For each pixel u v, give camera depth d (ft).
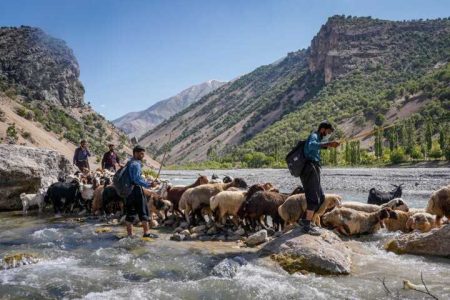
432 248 28.43
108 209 49.57
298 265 25.14
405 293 20.97
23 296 21.58
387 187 111.04
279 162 466.70
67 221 47.29
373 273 24.54
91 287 22.88
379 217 36.14
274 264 25.89
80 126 636.07
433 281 22.72
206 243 33.04
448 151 279.49
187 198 40.37
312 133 28.30
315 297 20.77
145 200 35.76
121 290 21.97
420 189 102.12
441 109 525.75
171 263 27.14
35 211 57.77
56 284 23.30
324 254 25.31
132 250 30.94
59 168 73.67
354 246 31.12
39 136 431.43
